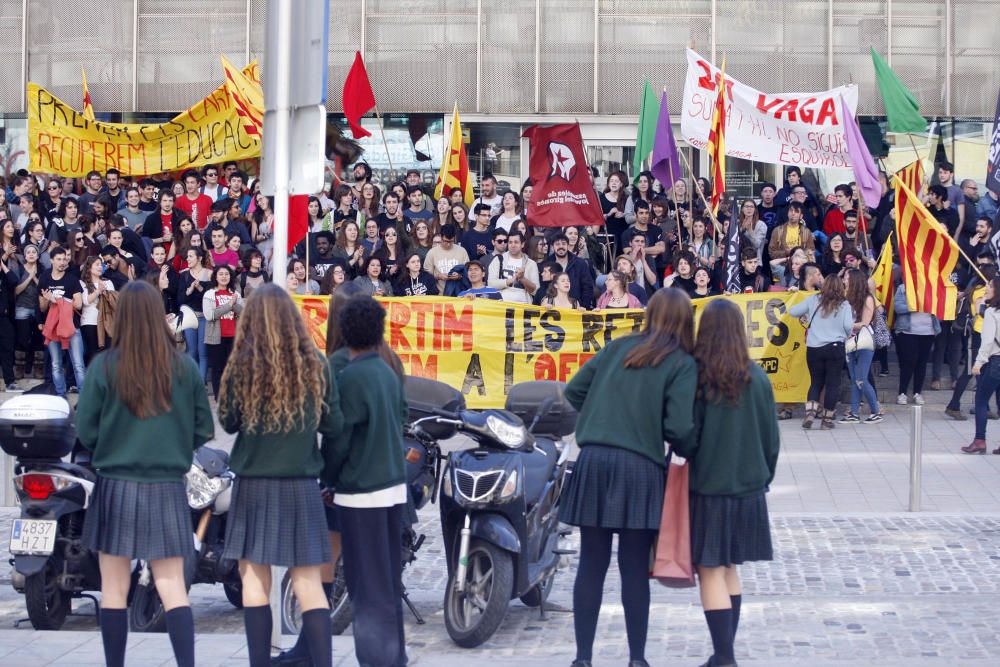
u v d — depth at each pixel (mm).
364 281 15586
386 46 21312
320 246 15867
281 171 6898
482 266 15578
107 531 5832
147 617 7598
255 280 15734
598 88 21203
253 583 5969
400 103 21344
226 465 7617
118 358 5844
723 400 6227
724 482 6219
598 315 14445
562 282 14906
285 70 6902
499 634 7770
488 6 21203
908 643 7277
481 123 21375
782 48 20953
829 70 20922
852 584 8672
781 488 11734
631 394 6316
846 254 15281
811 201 18266
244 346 5785
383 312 6344
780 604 8156
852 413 14969
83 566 7449
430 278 15664
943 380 16812
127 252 16469
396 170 21531
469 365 14523
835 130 16641
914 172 17812
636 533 6418
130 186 18359
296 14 6883
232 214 17312
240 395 5750
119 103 21484
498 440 7461
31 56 21547
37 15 21500
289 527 5824
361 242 16281
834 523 10398
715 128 15555
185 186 18688
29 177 18344
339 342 6609
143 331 5820
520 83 21250
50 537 7195
